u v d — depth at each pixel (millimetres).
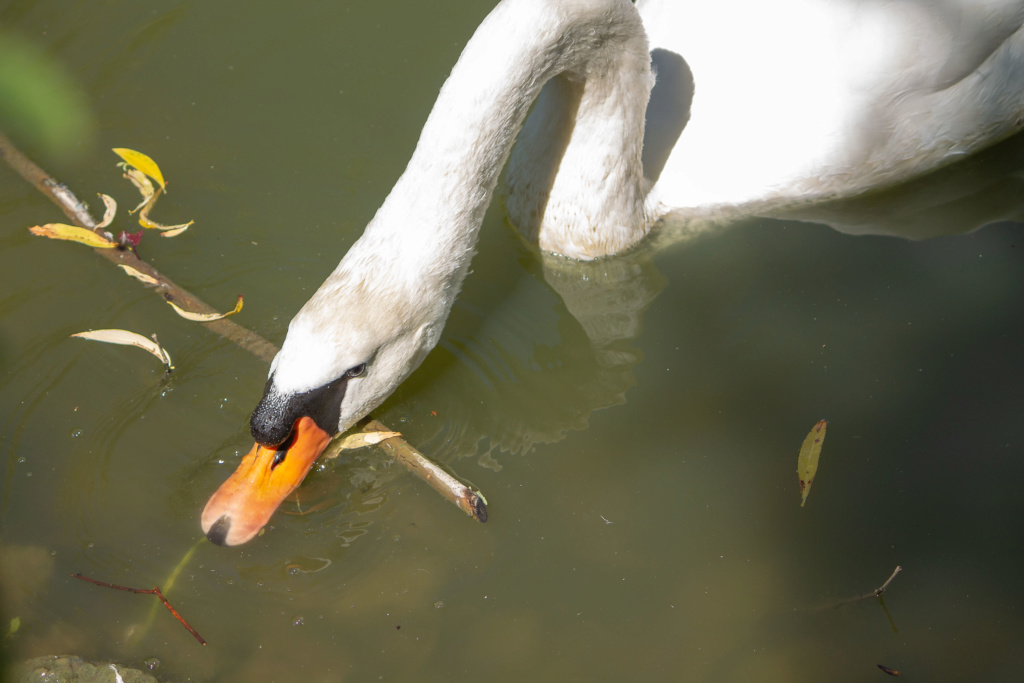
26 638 1944
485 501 2012
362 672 1941
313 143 2234
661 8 2195
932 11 2127
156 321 2098
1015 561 1971
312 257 2148
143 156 2137
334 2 2344
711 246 2154
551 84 2070
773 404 2051
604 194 2104
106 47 2297
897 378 2055
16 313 2102
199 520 1998
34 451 2027
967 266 2115
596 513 2006
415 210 1959
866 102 2135
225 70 2289
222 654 1944
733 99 2154
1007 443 2016
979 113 2158
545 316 2119
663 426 2047
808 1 2146
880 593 1963
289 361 1928
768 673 1938
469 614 1965
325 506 2004
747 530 1995
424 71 2293
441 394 2062
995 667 1934
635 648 1949
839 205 2189
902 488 2004
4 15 2312
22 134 2225
